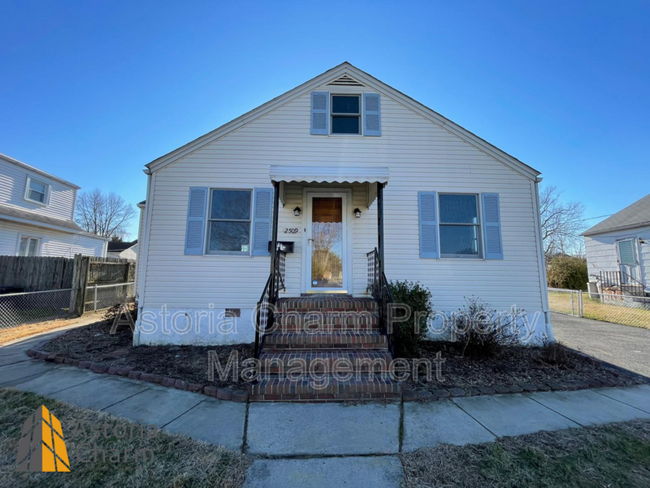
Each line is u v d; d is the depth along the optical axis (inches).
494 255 252.1
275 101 261.6
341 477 92.3
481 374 175.5
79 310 356.5
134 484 86.7
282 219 254.5
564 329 314.8
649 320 360.8
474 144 263.3
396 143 262.1
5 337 254.2
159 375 167.8
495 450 105.0
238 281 243.8
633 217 515.8
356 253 254.2
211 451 104.1
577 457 101.1
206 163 253.6
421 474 93.4
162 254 243.4
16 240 490.6
